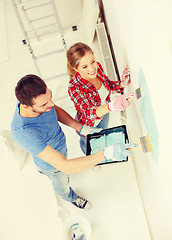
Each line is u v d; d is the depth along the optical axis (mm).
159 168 1167
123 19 1282
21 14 4371
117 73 2801
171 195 1022
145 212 2127
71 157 2574
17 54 3850
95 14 2842
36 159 1628
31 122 1352
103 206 2221
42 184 2504
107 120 2121
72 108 2867
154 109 981
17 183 2547
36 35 3914
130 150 1283
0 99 3365
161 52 713
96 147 1699
